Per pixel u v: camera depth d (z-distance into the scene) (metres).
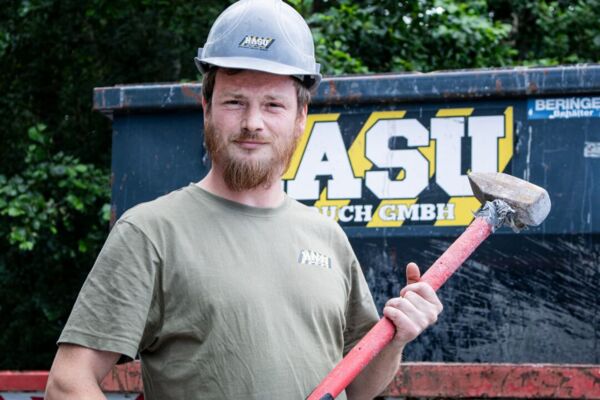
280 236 1.96
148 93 3.48
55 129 8.80
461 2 7.55
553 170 3.16
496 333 3.13
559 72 3.15
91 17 8.46
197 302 1.83
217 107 1.95
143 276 1.83
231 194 1.96
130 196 3.49
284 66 1.95
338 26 6.87
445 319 3.17
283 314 1.87
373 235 3.27
